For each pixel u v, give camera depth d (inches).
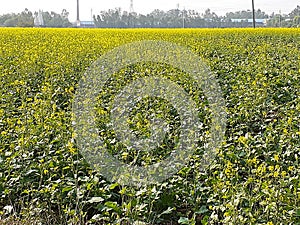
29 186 234.5
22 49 730.2
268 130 283.6
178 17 3371.1
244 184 199.9
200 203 214.7
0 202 230.4
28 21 2947.8
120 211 200.1
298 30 1355.8
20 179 233.3
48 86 412.8
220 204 202.7
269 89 407.5
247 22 3398.1
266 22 3403.1
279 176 215.3
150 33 1186.6
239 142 263.3
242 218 175.6
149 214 201.6
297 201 189.3
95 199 207.5
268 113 371.2
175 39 956.6
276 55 655.8
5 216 217.8
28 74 505.0
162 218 212.5
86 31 1243.8
